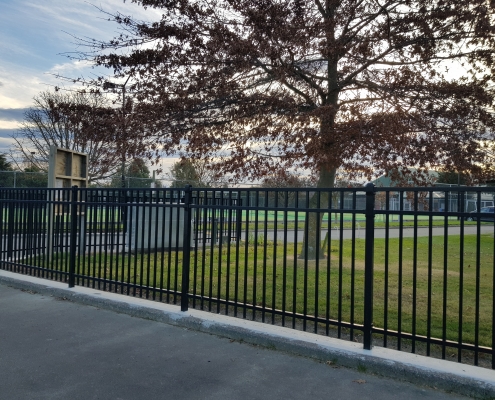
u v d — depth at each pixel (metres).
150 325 5.06
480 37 9.73
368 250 3.99
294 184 14.06
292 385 3.49
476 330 3.59
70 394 3.31
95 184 26.16
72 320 5.24
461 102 9.48
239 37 10.00
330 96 10.37
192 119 10.63
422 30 9.59
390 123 8.47
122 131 10.81
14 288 6.91
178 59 10.20
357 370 3.79
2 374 3.67
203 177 20.19
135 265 5.86
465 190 3.58
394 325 4.93
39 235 7.37
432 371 3.48
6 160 33.22
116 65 10.48
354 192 4.12
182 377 3.63
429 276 3.77
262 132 9.98
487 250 12.03
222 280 7.35
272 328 4.54
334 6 9.69
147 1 10.02
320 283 7.08
